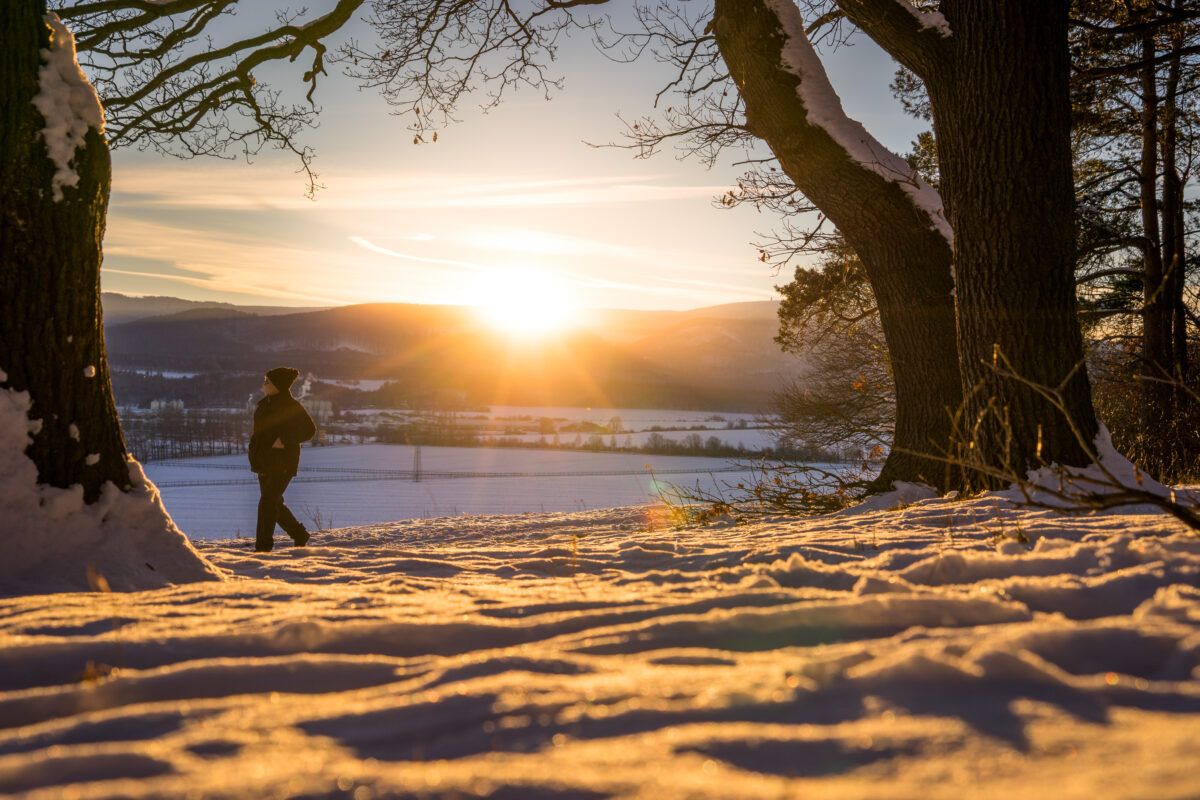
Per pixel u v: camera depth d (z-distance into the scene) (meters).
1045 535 4.03
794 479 9.20
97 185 4.46
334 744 1.29
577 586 3.20
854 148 8.47
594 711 1.38
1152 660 1.67
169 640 2.10
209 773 1.13
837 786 1.02
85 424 4.26
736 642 1.98
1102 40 12.52
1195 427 12.98
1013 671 1.46
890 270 8.40
